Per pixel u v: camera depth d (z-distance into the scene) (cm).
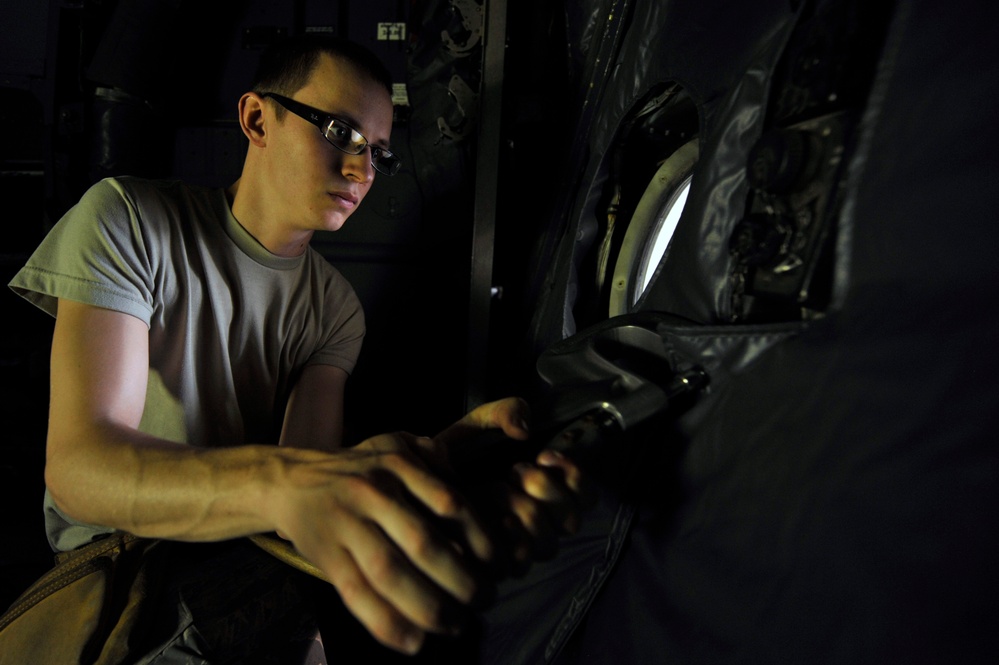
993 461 35
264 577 103
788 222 44
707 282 58
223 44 196
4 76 178
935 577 38
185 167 199
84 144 185
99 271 84
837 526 42
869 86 40
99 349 80
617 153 110
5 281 199
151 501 51
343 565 36
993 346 35
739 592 49
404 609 34
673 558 56
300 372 129
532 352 132
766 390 47
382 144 106
